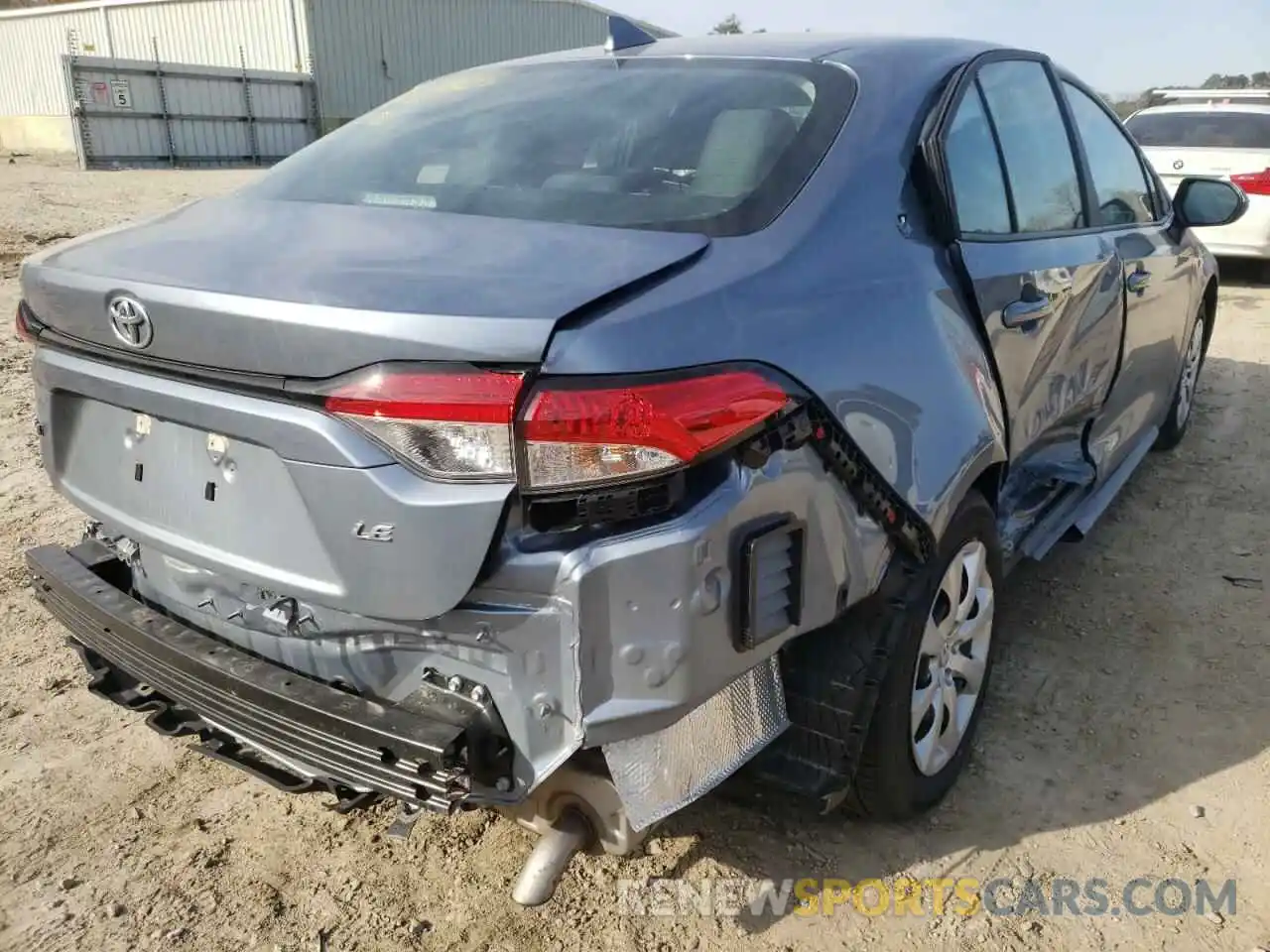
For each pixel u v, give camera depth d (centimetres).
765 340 189
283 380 179
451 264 189
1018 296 276
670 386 170
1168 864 250
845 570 207
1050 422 314
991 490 276
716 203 218
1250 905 237
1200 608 376
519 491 166
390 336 167
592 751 187
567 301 171
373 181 251
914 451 220
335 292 176
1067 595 385
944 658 257
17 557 398
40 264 225
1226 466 522
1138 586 392
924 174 249
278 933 227
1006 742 296
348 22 3238
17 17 3759
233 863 248
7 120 3388
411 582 173
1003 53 315
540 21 3884
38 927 227
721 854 251
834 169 231
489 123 266
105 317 203
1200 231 981
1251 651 346
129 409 208
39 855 249
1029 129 319
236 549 200
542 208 222
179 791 273
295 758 192
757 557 182
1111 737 298
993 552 272
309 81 3144
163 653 211
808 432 190
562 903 236
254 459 192
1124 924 231
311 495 179
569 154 244
